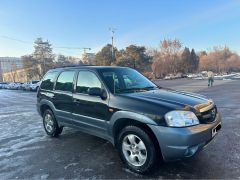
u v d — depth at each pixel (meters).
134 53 64.38
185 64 89.25
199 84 29.64
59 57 80.81
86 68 4.89
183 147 3.30
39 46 71.38
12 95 24.25
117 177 3.68
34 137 6.17
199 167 3.88
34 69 71.88
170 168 3.88
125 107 3.84
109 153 4.74
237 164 3.93
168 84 33.09
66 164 4.26
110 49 62.78
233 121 7.10
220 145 4.88
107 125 4.18
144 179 3.58
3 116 10.04
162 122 3.41
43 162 4.41
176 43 81.94
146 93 4.18
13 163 4.42
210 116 3.78
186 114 3.44
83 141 5.59
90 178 3.68
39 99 6.20
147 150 3.60
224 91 17.77
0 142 5.88
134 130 3.73
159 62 77.94
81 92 4.83
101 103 4.27
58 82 5.61
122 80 4.72
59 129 5.93
